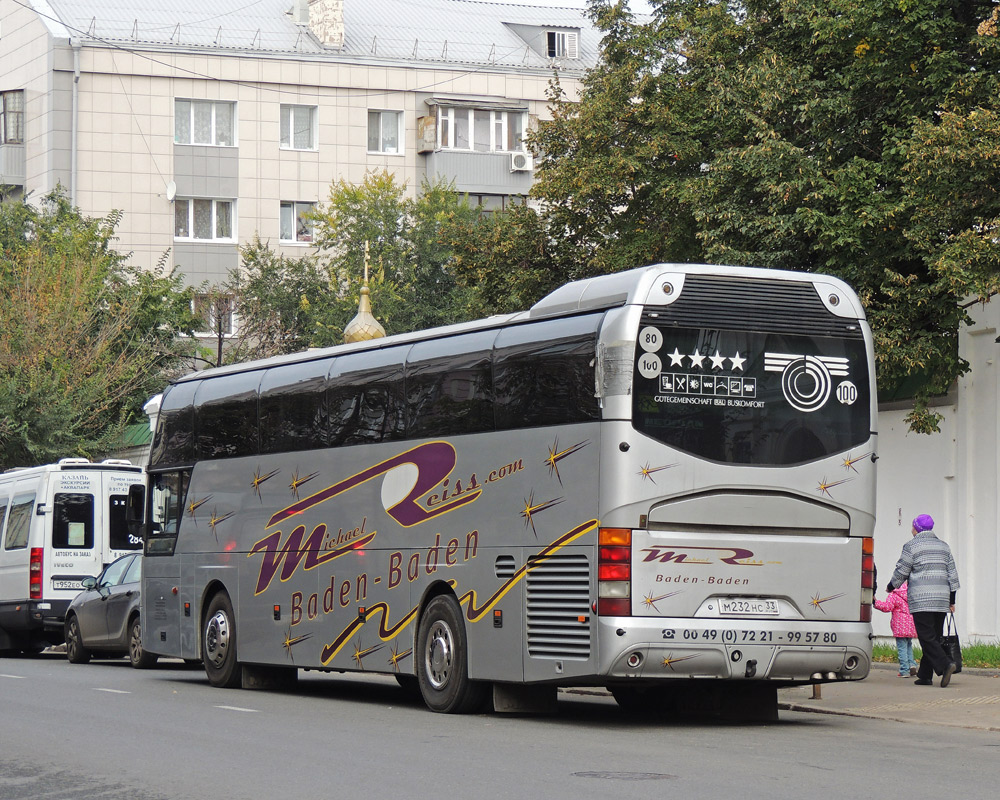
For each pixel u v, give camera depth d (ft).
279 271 188.75
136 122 203.31
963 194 65.16
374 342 59.16
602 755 39.73
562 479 48.14
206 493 70.33
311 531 61.72
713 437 47.16
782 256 73.05
